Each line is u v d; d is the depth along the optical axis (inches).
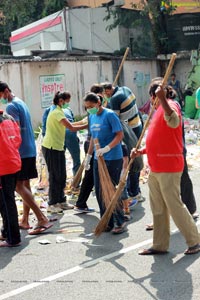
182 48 857.5
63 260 224.7
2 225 269.7
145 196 335.9
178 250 227.9
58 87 715.4
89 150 287.7
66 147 348.5
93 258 225.0
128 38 920.9
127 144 289.4
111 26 921.5
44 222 271.0
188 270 204.1
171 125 206.8
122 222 259.4
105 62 775.7
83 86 746.2
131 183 311.9
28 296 188.9
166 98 213.3
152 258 220.1
